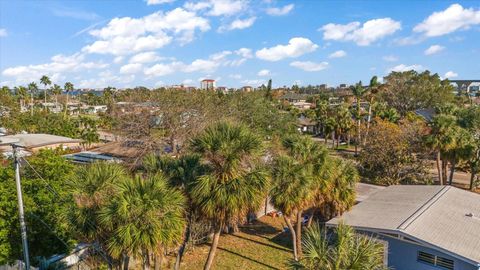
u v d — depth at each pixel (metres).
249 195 11.09
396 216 15.33
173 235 10.00
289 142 16.88
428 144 29.72
